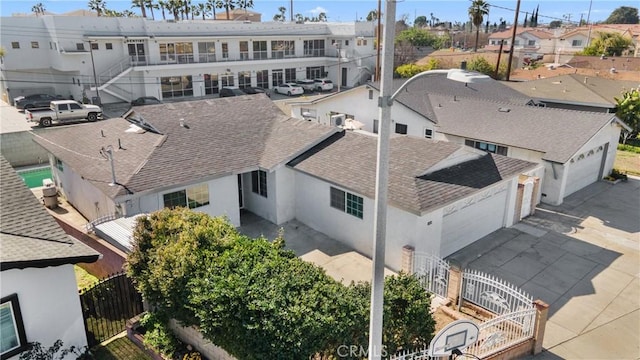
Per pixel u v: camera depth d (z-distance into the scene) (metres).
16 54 43.56
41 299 9.02
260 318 7.61
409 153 16.14
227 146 18.08
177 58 47.34
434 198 13.52
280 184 17.28
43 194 19.75
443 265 12.45
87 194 17.92
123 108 42.34
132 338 10.41
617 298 12.67
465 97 28.05
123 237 13.02
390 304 8.50
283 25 53.97
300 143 18.14
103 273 13.72
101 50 44.03
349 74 57.34
